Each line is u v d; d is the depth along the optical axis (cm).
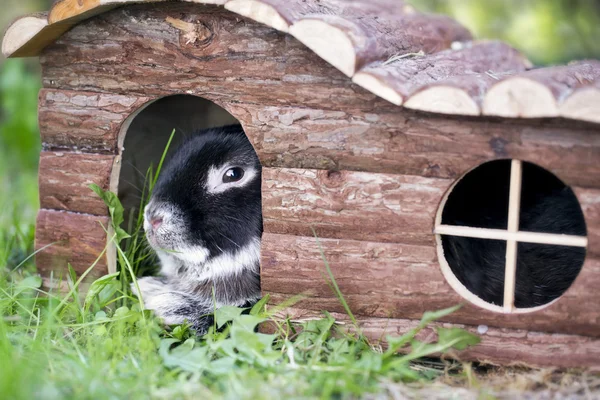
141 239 453
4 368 297
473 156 339
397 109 343
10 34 385
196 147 424
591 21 824
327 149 355
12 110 804
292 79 355
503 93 311
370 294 362
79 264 415
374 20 412
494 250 413
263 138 363
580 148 326
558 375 348
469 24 861
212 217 409
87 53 390
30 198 638
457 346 348
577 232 401
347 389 313
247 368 332
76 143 405
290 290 373
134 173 447
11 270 448
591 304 336
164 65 377
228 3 338
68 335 368
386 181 351
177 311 412
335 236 363
